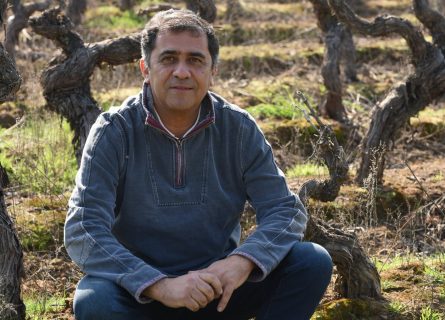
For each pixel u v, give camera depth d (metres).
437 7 12.54
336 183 4.35
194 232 3.37
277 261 3.26
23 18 9.30
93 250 3.16
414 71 6.80
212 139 3.41
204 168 3.38
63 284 4.88
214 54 3.38
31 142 7.27
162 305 3.31
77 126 5.90
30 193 6.38
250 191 3.46
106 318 3.09
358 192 6.36
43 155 6.85
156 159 3.35
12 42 9.27
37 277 4.98
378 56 11.16
